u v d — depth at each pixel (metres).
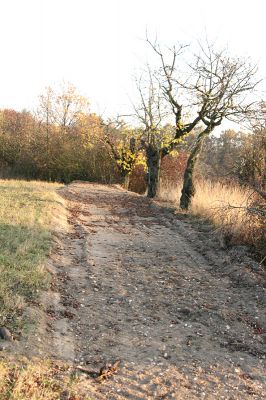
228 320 6.57
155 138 19.12
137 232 12.12
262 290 7.50
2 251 7.99
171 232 12.21
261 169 10.64
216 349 5.73
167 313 6.74
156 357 5.36
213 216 12.06
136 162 29.08
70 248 9.73
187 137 19.17
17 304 5.77
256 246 9.31
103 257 9.37
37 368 4.55
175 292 7.60
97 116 31.36
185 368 5.17
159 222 13.71
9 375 4.28
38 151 36.31
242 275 8.20
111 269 8.55
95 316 6.35
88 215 14.41
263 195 9.17
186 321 6.52
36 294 6.38
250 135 11.18
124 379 4.77
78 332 5.77
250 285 7.80
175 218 13.61
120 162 29.09
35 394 4.03
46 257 8.38
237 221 10.15
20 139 38.16
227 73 14.05
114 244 10.58
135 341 5.74
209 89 14.35
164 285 7.90
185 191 14.77
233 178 13.20
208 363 5.34
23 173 36.69
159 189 19.67
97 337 5.72
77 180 31.34
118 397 4.40
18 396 3.93
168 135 18.70
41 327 5.48
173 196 18.03
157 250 10.24
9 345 4.84
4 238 8.93
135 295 7.34
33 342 5.06
